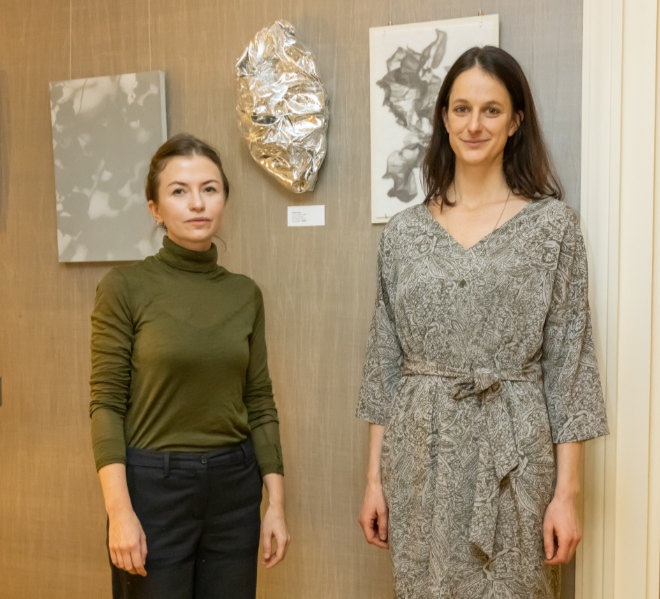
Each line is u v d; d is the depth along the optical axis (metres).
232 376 1.50
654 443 1.74
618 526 1.75
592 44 1.74
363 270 1.99
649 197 1.70
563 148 1.80
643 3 1.68
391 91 1.90
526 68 1.82
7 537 2.37
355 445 2.03
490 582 1.39
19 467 2.36
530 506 1.37
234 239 2.11
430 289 1.44
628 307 1.73
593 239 1.76
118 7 2.17
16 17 2.28
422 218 1.53
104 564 2.28
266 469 1.59
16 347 2.35
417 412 1.45
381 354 1.58
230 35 2.07
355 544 2.04
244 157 2.08
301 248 2.05
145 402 1.44
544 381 1.47
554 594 1.49
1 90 2.30
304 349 2.07
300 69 1.94
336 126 1.99
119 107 2.14
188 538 1.45
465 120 1.46
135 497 1.41
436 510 1.41
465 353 1.42
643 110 1.70
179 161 1.48
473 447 1.41
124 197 2.15
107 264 2.23
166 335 1.43
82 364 2.28
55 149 2.21
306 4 1.99
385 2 1.92
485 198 1.52
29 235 2.31
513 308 1.39
